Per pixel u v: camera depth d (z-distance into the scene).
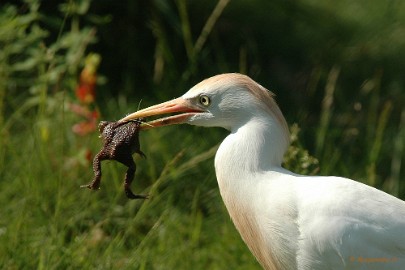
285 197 7.51
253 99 7.67
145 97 13.30
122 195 10.62
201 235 10.50
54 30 13.45
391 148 13.23
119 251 9.30
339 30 17.30
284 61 15.64
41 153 10.08
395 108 14.80
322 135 11.53
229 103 7.70
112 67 13.95
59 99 10.68
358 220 7.28
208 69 14.24
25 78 12.22
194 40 15.02
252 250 8.02
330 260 7.37
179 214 10.60
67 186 10.00
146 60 14.09
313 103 14.70
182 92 12.70
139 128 7.96
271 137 7.63
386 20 18.11
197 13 15.62
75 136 10.62
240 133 7.68
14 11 11.20
